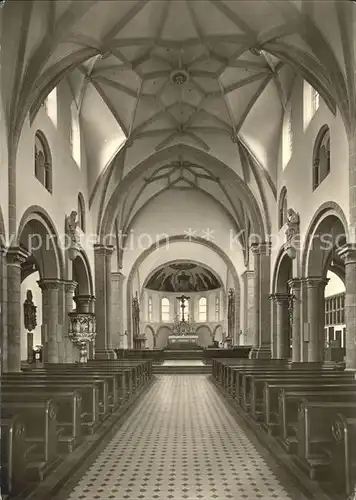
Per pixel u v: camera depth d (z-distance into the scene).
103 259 25.64
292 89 20.39
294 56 15.25
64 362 19.00
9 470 5.95
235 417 12.48
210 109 23.58
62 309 18.94
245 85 21.58
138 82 21.55
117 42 16.16
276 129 22.80
